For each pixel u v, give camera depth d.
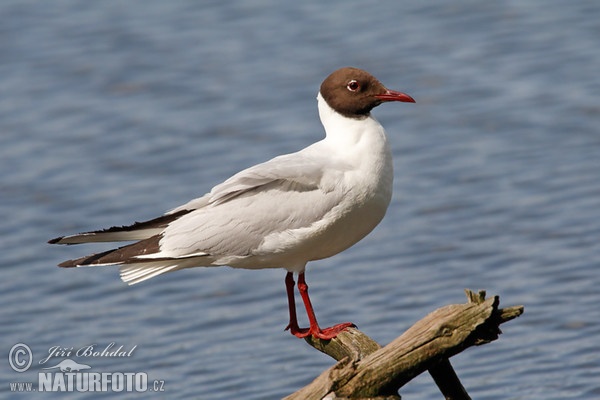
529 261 16.02
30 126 20.73
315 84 21.61
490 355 13.38
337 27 23.83
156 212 17.84
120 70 22.45
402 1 25.03
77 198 18.45
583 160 18.91
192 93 21.64
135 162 19.48
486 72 21.84
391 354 8.12
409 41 23.06
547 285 15.24
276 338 14.34
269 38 23.50
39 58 22.95
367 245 16.94
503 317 7.96
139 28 24.03
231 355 13.93
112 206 18.12
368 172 9.82
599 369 12.68
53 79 22.22
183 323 14.95
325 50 22.84
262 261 10.09
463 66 22.08
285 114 20.73
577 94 20.84
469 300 8.03
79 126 20.72
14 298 15.90
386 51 22.72
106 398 12.95
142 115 20.97
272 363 13.62
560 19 23.77
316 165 9.83
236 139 20.02
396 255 16.55
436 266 16.12
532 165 18.84
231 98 21.38
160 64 22.64
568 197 17.77
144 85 21.98
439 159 19.27
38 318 15.30
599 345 13.33
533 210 17.47
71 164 19.55
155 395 12.93
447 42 23.02
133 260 9.88
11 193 18.67
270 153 19.48
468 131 20.06
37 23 24.38
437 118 20.52
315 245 9.95
